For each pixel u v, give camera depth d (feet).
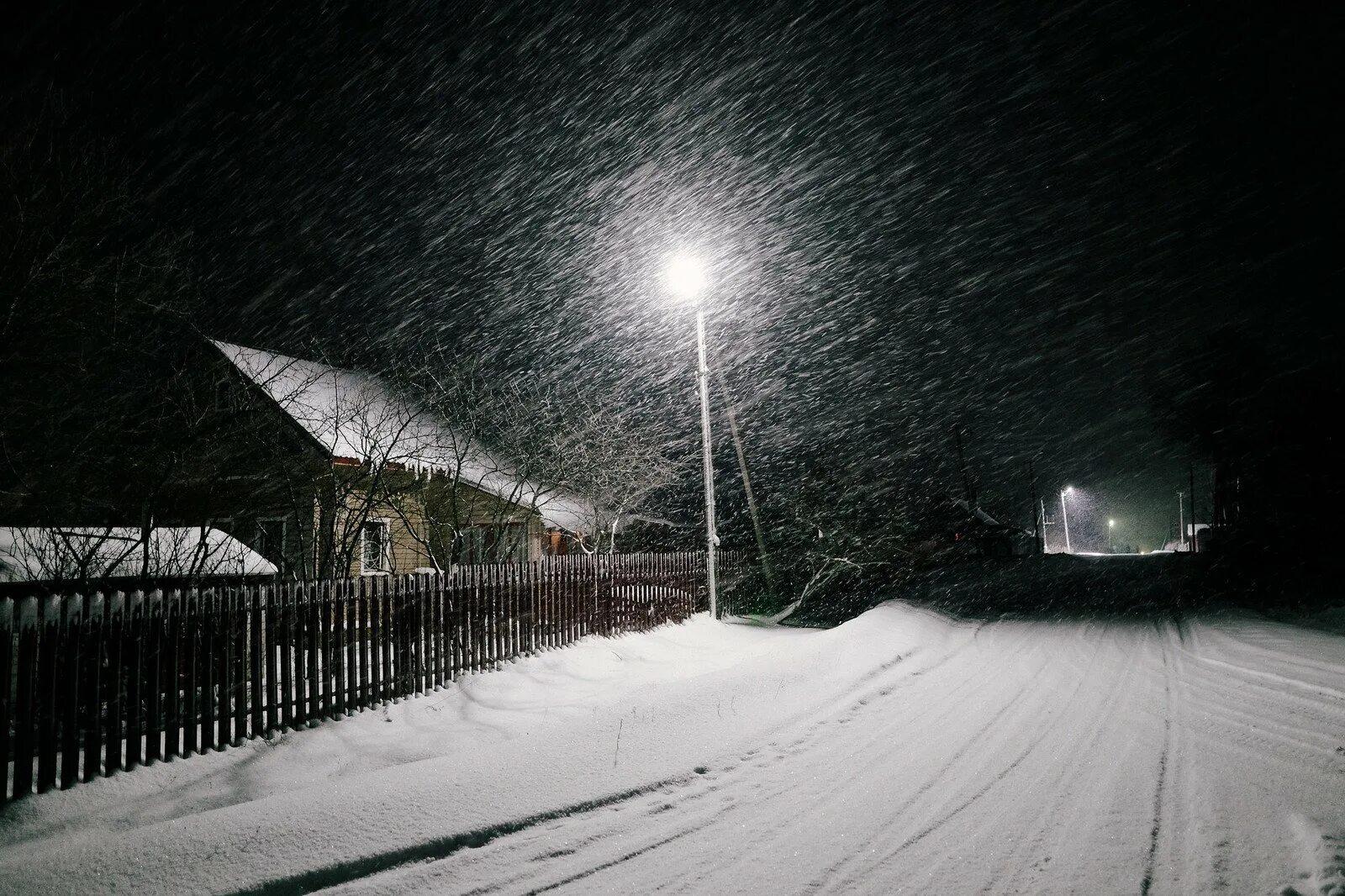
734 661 42.06
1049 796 18.47
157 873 14.26
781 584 78.38
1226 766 20.72
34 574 26.91
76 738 18.61
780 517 88.84
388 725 25.95
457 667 31.89
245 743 22.79
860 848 15.58
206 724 21.72
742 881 14.19
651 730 24.23
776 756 22.39
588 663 38.06
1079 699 29.78
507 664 34.91
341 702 26.12
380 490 45.14
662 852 15.57
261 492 45.50
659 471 64.64
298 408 42.60
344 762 22.22
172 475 37.06
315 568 39.04
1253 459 95.14
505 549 56.85
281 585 24.32
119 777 19.30
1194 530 201.98
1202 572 102.37
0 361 33.42
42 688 18.15
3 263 32.96
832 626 61.98
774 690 30.25
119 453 37.65
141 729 20.11
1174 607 65.46
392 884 14.28
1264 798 18.08
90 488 37.76
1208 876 13.93
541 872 14.71
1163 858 14.75
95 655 19.15
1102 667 37.09
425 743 24.16
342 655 26.35
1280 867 14.19
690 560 57.82
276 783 20.24
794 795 18.94
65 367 36.65
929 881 14.01
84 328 36.63
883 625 46.21
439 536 47.34
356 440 48.98
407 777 19.51
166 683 20.83
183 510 40.86
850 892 13.66
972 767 20.97
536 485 58.39
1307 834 15.60
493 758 21.30
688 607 56.29
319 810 17.16
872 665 35.94
